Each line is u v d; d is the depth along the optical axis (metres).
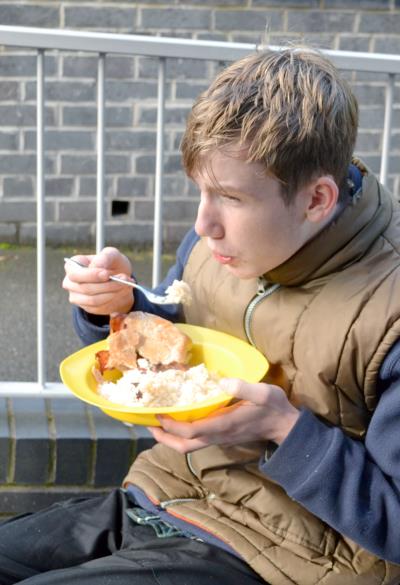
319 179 1.43
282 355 1.58
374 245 1.54
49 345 3.32
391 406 1.45
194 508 1.65
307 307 1.55
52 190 4.44
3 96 4.31
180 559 1.52
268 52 1.51
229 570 1.51
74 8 4.29
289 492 1.47
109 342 1.64
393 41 4.46
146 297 1.79
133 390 1.54
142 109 4.40
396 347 1.46
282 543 1.54
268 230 1.43
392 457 1.45
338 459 1.46
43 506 2.33
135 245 4.55
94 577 1.48
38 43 2.18
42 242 2.36
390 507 1.45
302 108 1.40
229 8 4.35
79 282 1.72
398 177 4.62
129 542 1.63
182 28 4.36
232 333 1.69
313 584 1.49
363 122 4.54
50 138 4.38
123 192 4.48
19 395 2.41
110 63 4.33
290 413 1.47
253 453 1.64
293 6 4.37
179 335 1.65
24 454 2.29
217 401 1.46
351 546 1.53
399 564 1.49
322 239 1.50
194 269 1.78
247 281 1.65
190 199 4.52
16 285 3.92
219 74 1.51
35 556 1.66
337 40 4.44
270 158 1.38
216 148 1.39
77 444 2.29
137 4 4.31
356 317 1.49
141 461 1.81
